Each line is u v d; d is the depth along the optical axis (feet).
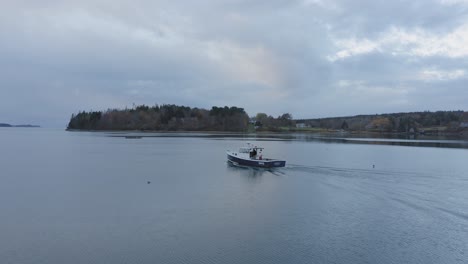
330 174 177.88
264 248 83.10
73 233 92.27
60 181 161.48
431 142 474.08
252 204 120.88
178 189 144.46
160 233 92.32
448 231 94.02
